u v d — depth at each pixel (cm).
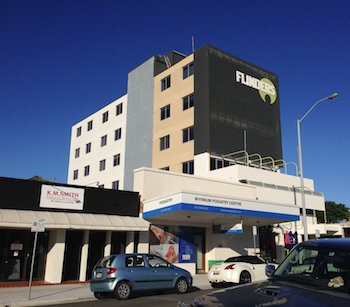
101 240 1858
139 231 1925
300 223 3017
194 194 1753
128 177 3741
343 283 340
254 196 2531
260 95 3578
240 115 3306
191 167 3103
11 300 1145
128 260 1237
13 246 1627
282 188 2945
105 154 4216
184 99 3334
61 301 1173
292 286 354
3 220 1430
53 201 1673
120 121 4084
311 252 409
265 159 3450
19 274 1622
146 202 1947
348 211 5338
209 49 3197
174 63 3791
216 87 3152
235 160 3133
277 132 3650
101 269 1220
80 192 1766
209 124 3000
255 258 1538
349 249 379
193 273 2103
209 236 2278
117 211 1875
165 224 2041
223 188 2353
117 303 1118
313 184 3334
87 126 4731
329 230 3059
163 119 3512
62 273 1641
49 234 1747
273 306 295
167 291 1420
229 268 1432
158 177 2062
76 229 1714
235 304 311
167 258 2014
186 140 3209
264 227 2642
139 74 3975
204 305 323
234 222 2247
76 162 4788
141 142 3694
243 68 3481
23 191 1600
